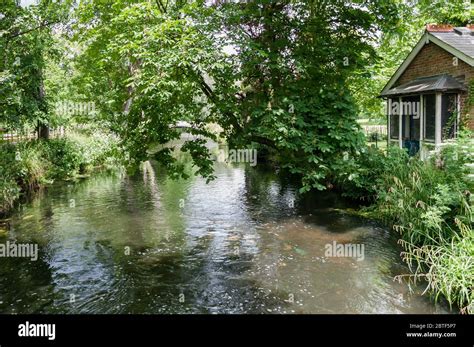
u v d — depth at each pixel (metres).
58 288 5.75
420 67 12.85
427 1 13.88
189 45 6.39
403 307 5.09
